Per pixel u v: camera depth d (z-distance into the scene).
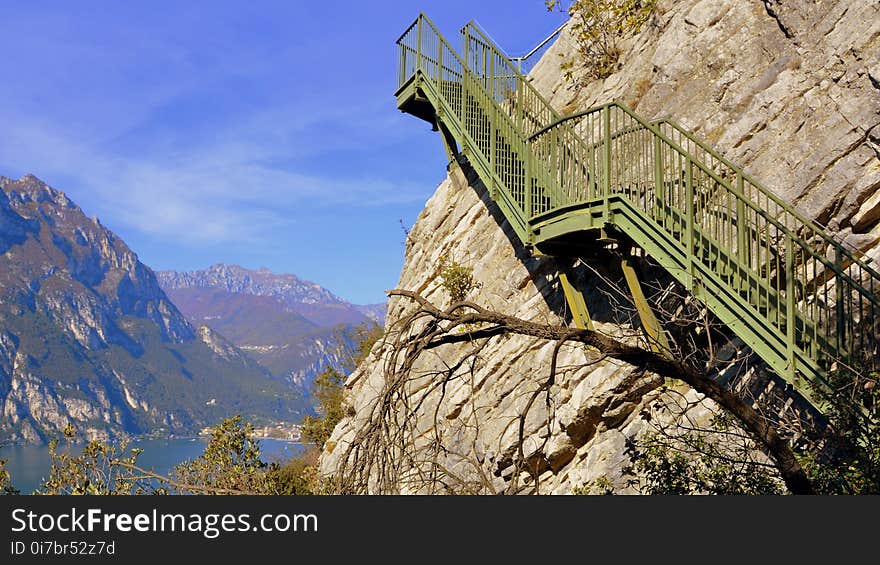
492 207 19.33
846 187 12.15
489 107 16.92
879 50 12.35
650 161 14.98
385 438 8.83
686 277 11.41
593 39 18.78
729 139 14.13
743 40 14.77
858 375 8.88
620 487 13.45
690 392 12.89
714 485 9.92
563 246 14.65
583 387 14.49
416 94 19.84
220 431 13.55
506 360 16.70
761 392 11.91
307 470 23.20
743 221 10.91
